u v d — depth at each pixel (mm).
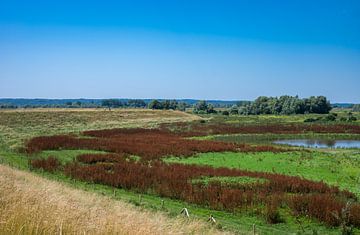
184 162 41000
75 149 47750
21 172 25906
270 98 160750
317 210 21594
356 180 32469
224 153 48656
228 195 24297
